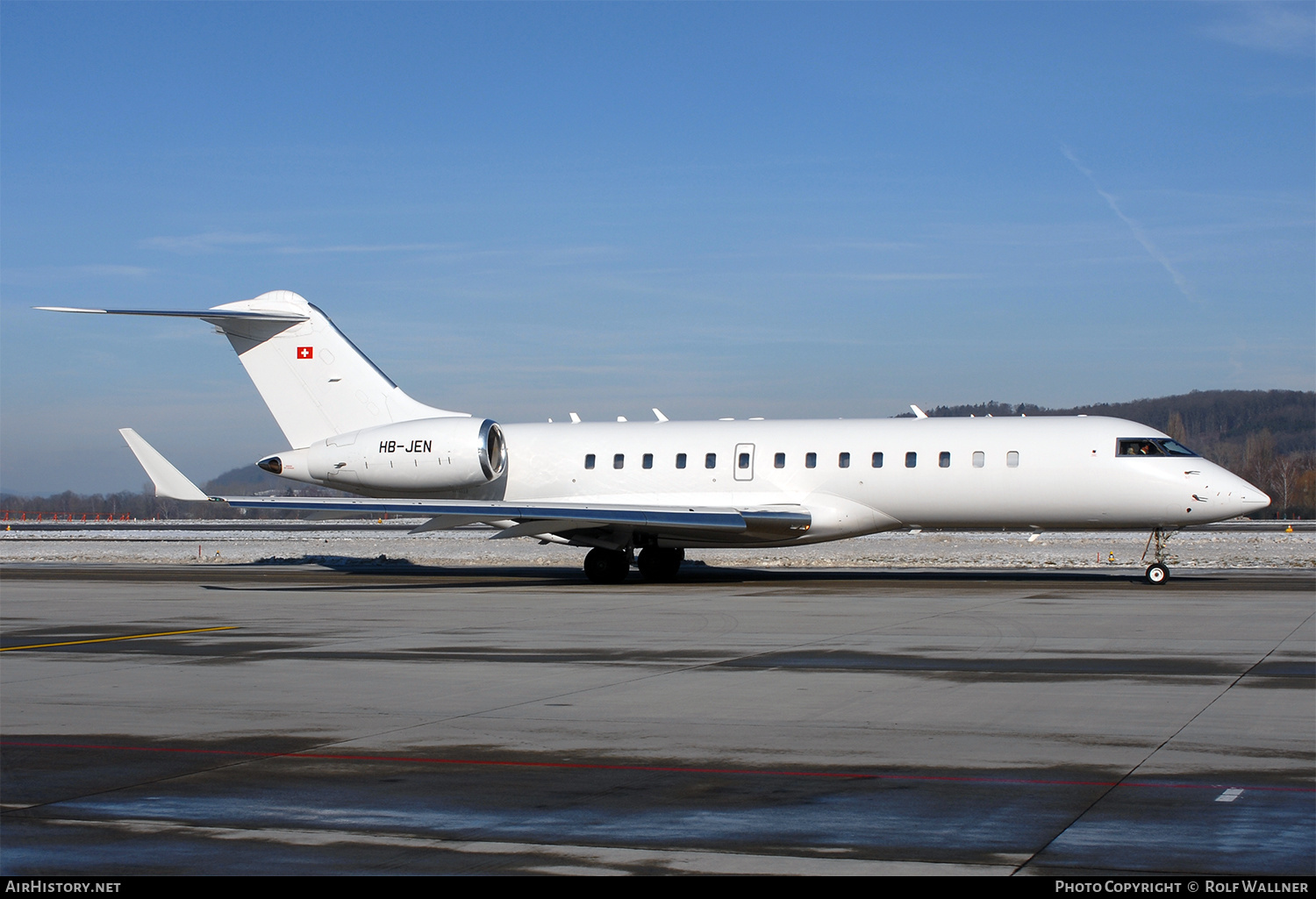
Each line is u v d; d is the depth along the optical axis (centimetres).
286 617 2134
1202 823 766
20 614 2220
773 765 938
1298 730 1060
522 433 3375
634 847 726
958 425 3009
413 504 2888
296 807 823
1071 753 973
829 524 3012
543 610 2230
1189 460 2806
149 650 1677
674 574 3216
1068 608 2175
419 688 1322
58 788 882
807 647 1645
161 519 15050
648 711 1166
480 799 841
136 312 3002
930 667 1455
